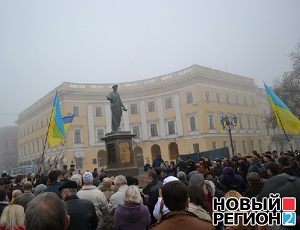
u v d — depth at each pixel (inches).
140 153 1777.8
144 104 1796.3
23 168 1811.0
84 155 1672.0
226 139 1686.8
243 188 296.4
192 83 1649.9
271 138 2103.8
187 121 1646.2
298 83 1332.4
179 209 113.6
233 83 1868.8
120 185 230.8
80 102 1728.6
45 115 1977.1
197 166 473.7
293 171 283.3
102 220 215.3
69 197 170.2
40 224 91.9
